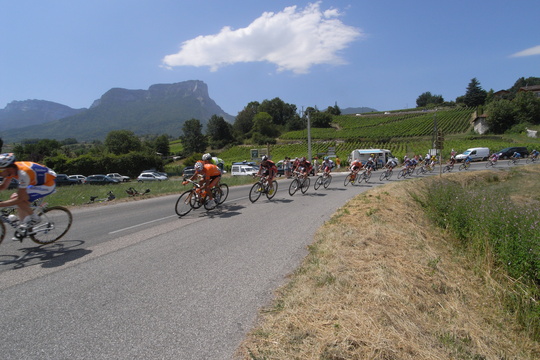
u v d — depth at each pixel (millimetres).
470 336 3062
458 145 51625
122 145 87250
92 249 5133
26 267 4273
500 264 5816
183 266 4328
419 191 12625
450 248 6695
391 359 2332
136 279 3863
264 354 2352
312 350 2371
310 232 6254
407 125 92812
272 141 98688
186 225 7000
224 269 4207
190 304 3215
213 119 117312
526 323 3805
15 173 4691
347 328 2629
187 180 8242
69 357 2383
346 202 10203
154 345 2525
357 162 16781
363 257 4395
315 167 27312
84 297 3365
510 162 31078
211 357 2375
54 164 50688
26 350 2457
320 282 3555
